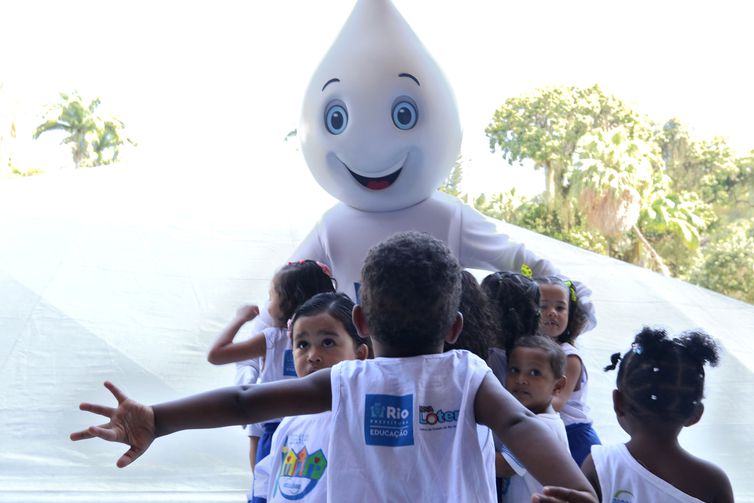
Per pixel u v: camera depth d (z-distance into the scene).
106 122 43.62
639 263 33.69
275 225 9.41
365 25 4.32
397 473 1.83
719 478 2.48
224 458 6.19
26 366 7.11
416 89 4.22
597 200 30.92
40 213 9.37
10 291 7.98
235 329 3.86
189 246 8.88
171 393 7.03
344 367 1.95
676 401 2.46
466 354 1.95
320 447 2.18
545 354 3.13
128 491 5.67
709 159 41.59
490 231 4.59
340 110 4.26
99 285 8.19
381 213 4.48
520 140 40.66
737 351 7.80
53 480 5.79
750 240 35.78
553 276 4.31
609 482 2.51
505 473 2.87
